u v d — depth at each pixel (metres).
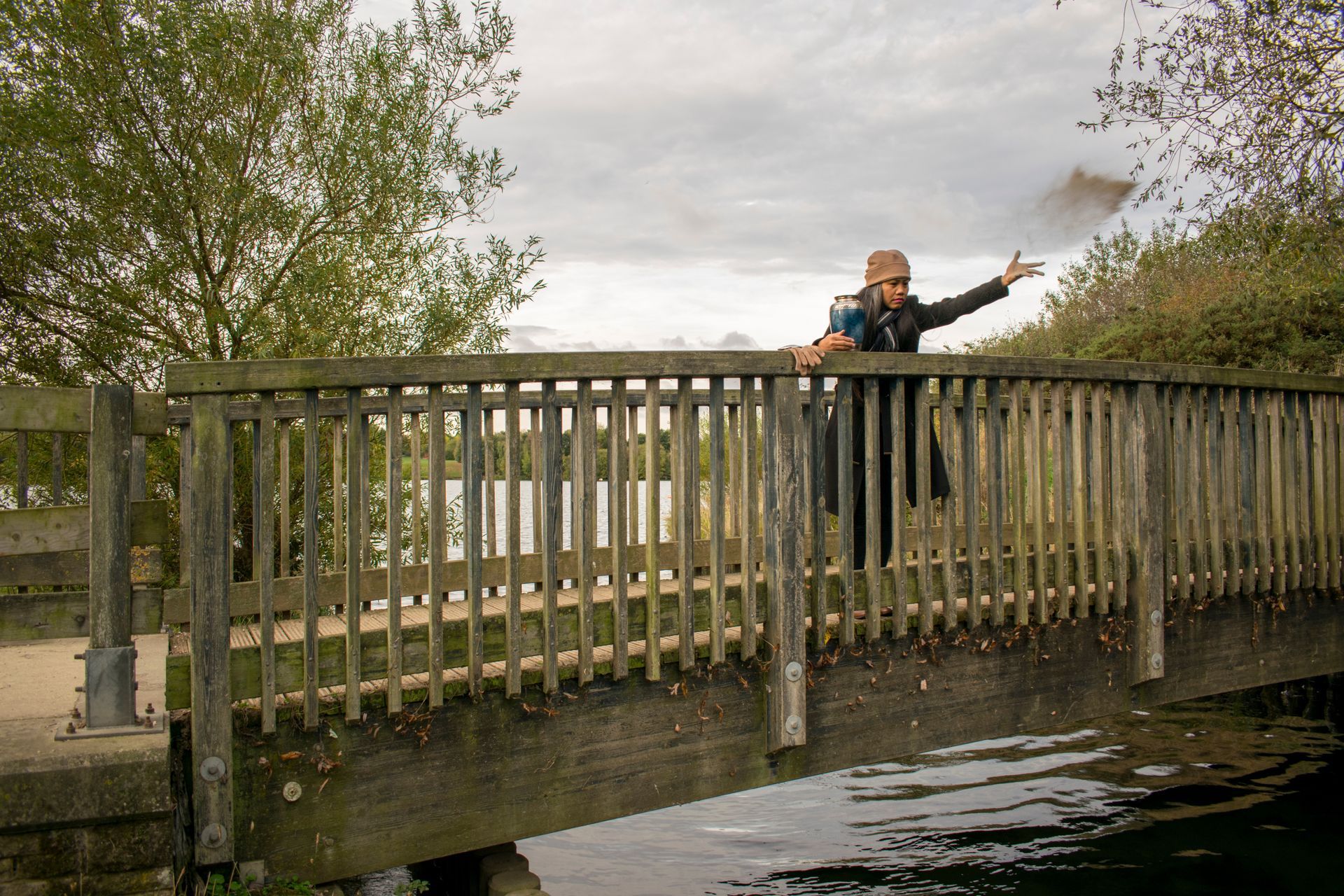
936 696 4.81
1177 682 5.77
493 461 5.65
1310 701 8.32
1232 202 9.31
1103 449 5.38
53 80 7.14
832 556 6.31
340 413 5.42
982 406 8.92
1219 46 9.10
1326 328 13.16
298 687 3.46
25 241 7.14
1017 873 5.22
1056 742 7.57
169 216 7.41
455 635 3.73
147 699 3.58
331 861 3.48
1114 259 20.75
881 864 5.36
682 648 4.09
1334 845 5.56
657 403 4.04
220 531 3.29
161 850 3.02
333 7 8.29
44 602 3.54
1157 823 5.89
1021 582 4.98
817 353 4.29
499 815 3.77
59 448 4.66
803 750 4.43
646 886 5.07
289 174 8.23
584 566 3.90
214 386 3.26
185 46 7.46
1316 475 6.57
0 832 2.87
